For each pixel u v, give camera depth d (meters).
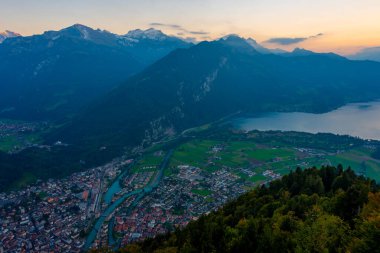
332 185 138.75
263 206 124.56
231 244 97.38
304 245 82.81
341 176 138.38
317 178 138.50
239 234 102.94
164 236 134.38
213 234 110.38
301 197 121.50
